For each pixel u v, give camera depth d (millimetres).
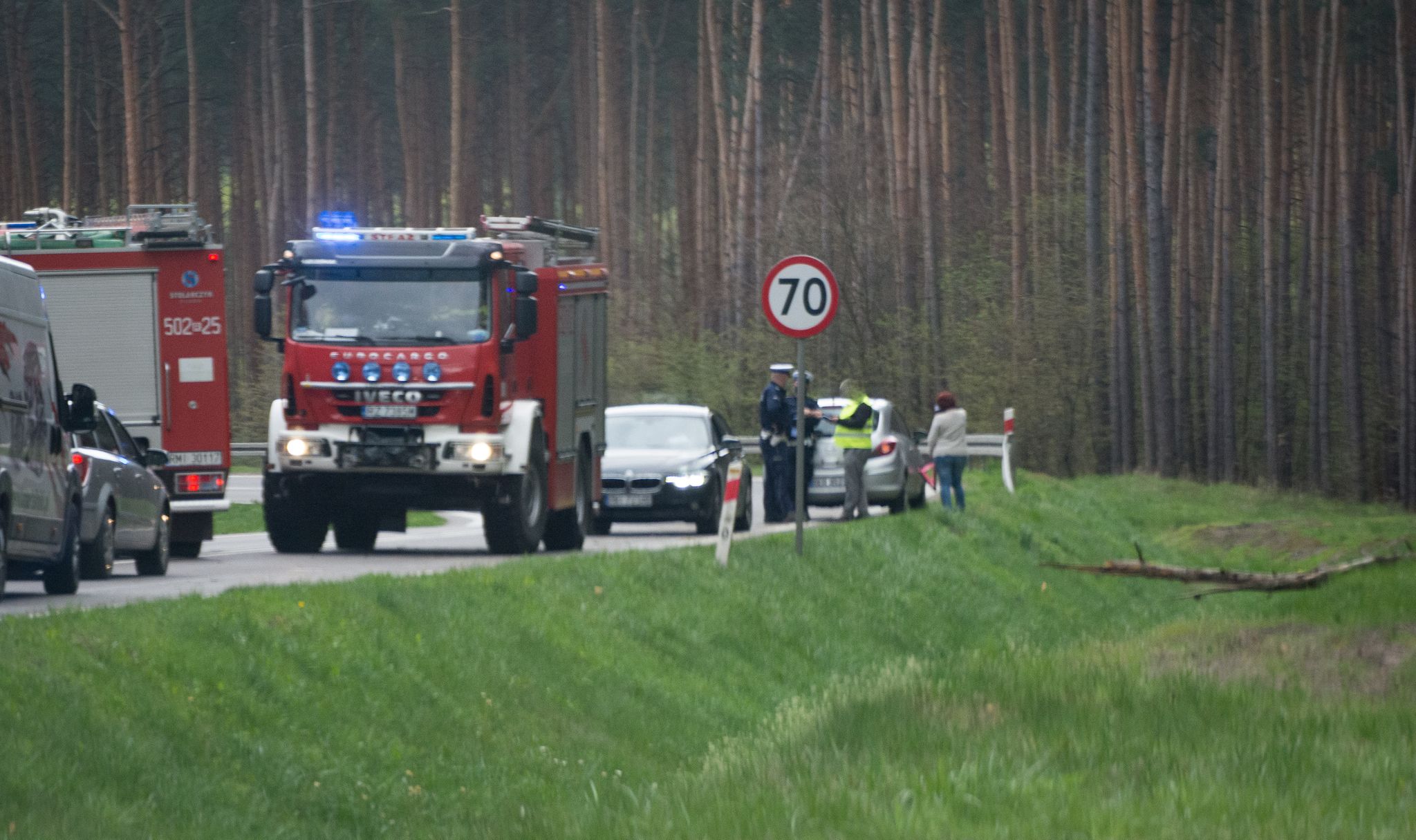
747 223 199625
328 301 75125
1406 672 42844
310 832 34906
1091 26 175750
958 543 90875
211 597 43906
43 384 56219
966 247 194375
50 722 32906
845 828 26234
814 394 191625
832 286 70438
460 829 36781
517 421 75125
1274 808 27297
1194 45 195375
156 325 83375
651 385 193375
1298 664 45844
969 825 26281
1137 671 44188
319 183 194625
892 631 71250
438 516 130875
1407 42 173750
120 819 30750
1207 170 194625
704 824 27406
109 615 39344
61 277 83062
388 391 74125
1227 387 186375
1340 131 179375
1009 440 126250
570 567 60094
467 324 74500
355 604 46500
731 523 68375
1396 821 26484
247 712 37844
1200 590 97875
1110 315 188125
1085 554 104688
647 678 53125
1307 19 195375
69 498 57938
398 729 41250
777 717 46188
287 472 75188
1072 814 26672
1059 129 196625
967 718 37188
